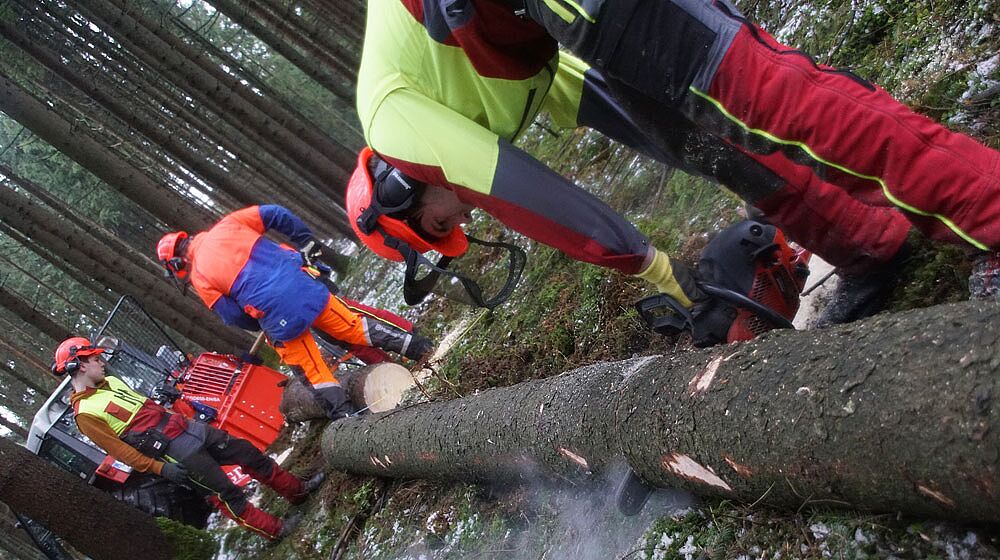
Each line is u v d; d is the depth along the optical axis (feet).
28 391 50.98
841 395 4.67
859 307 6.93
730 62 4.94
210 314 32.01
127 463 15.96
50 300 54.03
